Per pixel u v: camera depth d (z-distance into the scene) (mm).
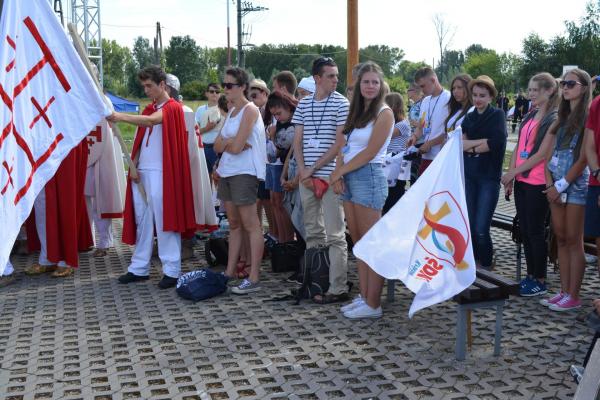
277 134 6074
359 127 4633
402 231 4125
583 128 4664
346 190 4781
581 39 40000
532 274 5336
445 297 3832
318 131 5070
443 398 3508
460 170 3941
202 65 80562
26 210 4012
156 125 5574
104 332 4562
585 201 4703
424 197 4070
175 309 5055
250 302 5203
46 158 4172
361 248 4172
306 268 5203
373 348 4207
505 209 9953
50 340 4426
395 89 43625
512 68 54562
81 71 4301
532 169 5156
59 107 4266
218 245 6316
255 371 3883
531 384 3664
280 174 6363
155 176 5602
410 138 6586
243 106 5438
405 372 3840
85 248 6824
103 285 5754
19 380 3812
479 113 5418
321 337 4398
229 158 5434
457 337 4008
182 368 3938
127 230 5840
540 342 4273
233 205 5629
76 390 3660
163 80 5621
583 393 2574
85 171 6387
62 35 4242
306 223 5348
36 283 5840
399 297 5266
